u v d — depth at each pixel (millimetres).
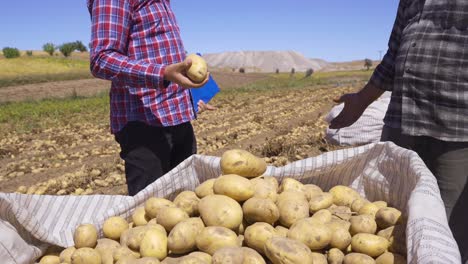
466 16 2762
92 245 2508
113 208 2795
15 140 13578
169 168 3459
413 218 1844
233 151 2730
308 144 10570
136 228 2512
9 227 2430
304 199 2547
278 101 25484
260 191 2557
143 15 3107
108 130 15352
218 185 2543
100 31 2902
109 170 9000
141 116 3230
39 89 42219
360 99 3594
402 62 3084
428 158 3057
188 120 3406
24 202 2635
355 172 2975
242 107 22094
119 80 2863
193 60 2656
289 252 2016
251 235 2230
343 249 2314
